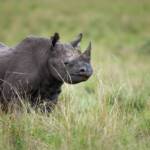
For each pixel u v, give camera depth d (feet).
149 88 120.26
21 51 91.76
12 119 82.94
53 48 89.66
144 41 267.80
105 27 290.56
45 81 89.92
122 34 283.79
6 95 89.66
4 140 77.66
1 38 278.87
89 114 85.10
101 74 119.85
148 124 90.68
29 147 77.30
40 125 83.20
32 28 291.17
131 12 315.78
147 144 80.94
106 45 262.47
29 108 86.48
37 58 90.27
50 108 90.68
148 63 207.82
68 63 86.94
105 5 323.16
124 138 80.43
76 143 76.89
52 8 316.19
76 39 91.81
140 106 104.68
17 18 304.30
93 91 122.42
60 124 81.97
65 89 98.78
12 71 90.38
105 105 86.33
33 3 323.57
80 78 86.74
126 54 234.99
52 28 290.15
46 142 79.66
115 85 116.47
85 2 326.65
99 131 79.41
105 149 75.72
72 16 305.73
